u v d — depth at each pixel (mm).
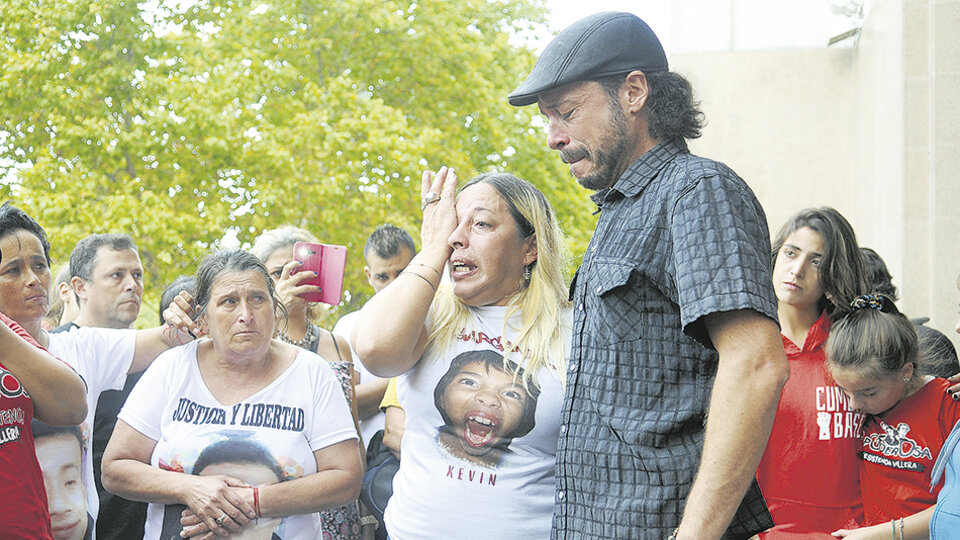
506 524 2391
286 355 3094
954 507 2596
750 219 1890
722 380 1814
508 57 16422
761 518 1983
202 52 13812
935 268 6312
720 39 9891
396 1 14914
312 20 14367
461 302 2545
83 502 3152
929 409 2861
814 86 9641
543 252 2535
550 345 2471
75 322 3975
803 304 3100
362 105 13719
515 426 2422
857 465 2938
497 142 15500
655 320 1967
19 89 13062
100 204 13203
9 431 2525
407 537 2461
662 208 1962
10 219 3168
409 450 2529
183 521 2902
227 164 13406
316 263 3707
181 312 3201
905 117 6527
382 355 2402
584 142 2062
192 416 2973
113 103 13398
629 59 2033
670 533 1901
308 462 2971
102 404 3486
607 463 1978
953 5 6328
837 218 3098
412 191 13758
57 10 13055
